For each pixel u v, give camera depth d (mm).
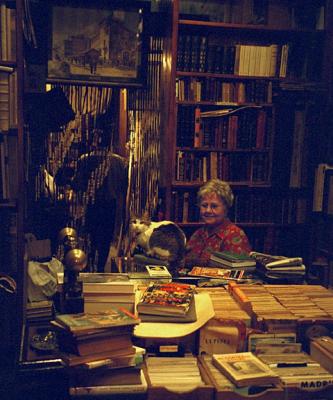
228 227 3520
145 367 1876
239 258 2797
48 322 2318
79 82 4410
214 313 2041
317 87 4301
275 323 2029
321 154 4344
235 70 4316
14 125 3727
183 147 4281
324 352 1935
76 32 4344
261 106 4352
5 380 3334
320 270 4258
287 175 4398
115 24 4395
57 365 1924
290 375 1819
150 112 4648
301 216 4523
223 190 3504
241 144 4371
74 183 4652
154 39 4500
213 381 1769
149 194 4703
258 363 1862
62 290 2088
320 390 1795
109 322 1759
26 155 4164
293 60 4391
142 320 1982
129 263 2996
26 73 4230
